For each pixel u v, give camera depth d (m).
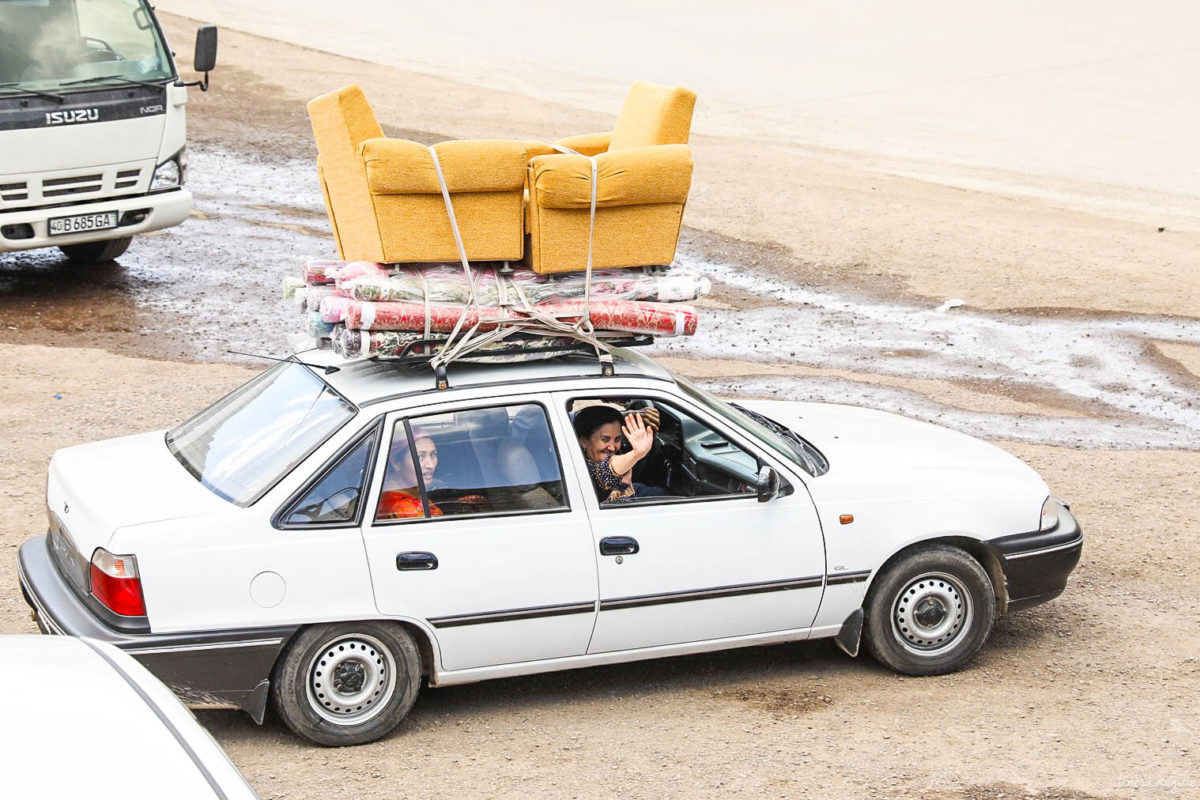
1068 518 10.29
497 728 8.88
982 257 24.86
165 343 18.12
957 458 10.26
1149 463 15.12
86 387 16.03
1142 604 11.31
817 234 26.06
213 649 7.98
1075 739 8.85
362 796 7.81
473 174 8.29
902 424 11.20
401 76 38.97
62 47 18.95
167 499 8.37
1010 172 33.06
